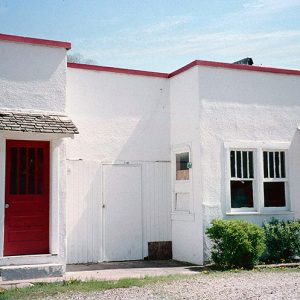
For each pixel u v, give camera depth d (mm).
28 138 10297
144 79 13383
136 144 13086
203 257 11609
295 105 13391
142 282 9102
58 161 10414
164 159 13359
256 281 9242
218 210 11961
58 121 10453
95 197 12453
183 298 7645
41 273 9781
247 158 12664
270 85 13125
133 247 12742
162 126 13453
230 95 12562
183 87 12938
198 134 12070
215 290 8289
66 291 8305
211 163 12062
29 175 10422
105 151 12711
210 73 12383
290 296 7738
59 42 10961
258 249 11039
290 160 13078
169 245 13094
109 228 12539
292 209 12891
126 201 12797
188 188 12461
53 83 10844
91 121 12625
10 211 10172
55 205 10266
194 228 12055
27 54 10688
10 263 9727
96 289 8445
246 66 12852
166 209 13227
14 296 7875
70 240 12047
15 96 10484
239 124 12562
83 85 12633
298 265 11453
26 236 10234
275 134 13016
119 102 13008
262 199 12539
